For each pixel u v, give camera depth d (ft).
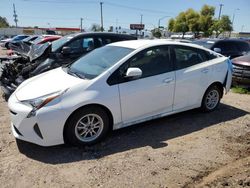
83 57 16.66
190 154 12.84
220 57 18.60
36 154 12.64
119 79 13.67
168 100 15.60
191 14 170.81
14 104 12.77
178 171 11.42
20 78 20.15
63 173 11.21
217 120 17.21
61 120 12.27
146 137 14.57
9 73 21.18
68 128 12.66
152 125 16.19
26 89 13.55
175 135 14.90
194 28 169.37
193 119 17.28
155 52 15.16
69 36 25.59
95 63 14.89
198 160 12.32
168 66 15.52
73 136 12.80
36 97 12.30
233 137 14.80
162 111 15.57
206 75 17.16
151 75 14.76
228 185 10.56
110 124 13.98
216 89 18.28
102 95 13.04
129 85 13.88
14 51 38.09
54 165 11.76
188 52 16.69
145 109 14.73
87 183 10.58
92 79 13.21
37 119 11.96
